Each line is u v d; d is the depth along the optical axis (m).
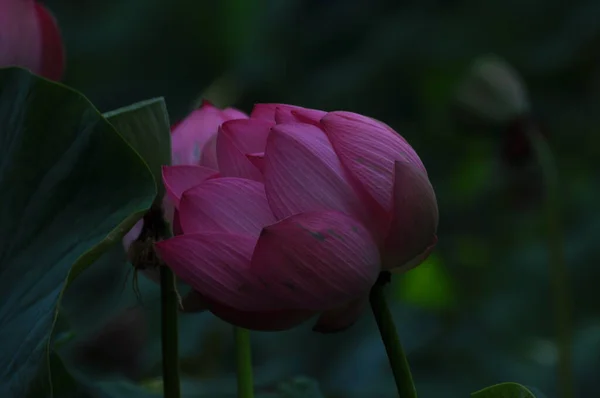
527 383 4.15
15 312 2.08
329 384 3.95
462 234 5.60
